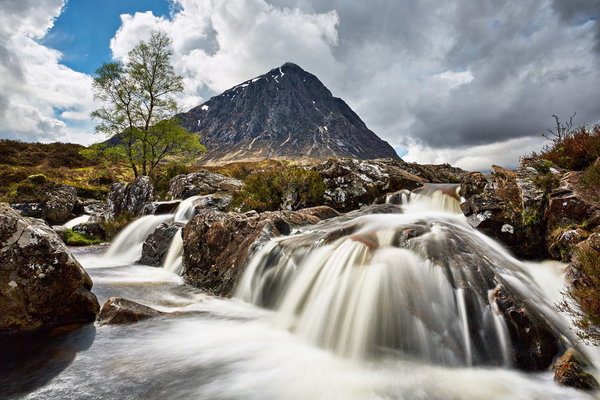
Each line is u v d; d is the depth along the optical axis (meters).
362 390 4.08
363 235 6.88
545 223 6.97
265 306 7.11
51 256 5.60
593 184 6.74
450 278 5.18
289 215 9.92
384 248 6.23
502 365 4.35
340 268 6.21
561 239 6.28
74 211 25.02
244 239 8.89
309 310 6.08
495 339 4.53
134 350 5.03
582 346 4.41
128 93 28.06
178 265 10.73
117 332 5.56
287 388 4.16
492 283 5.05
